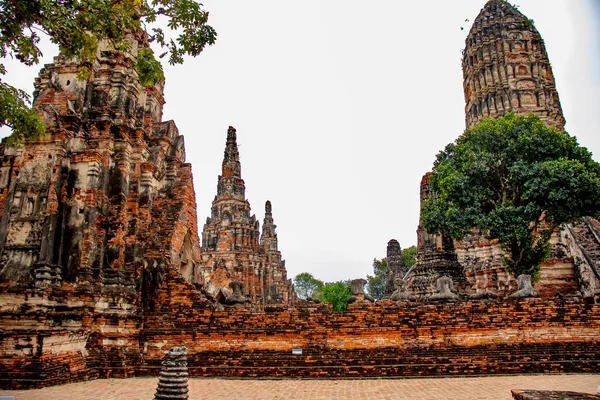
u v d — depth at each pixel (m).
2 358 14.98
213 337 19.39
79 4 13.30
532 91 54.84
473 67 58.75
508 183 31.58
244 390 15.27
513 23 57.34
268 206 80.50
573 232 39.94
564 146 30.31
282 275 77.62
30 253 18.48
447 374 18.16
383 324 19.41
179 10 14.05
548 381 16.19
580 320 19.41
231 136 65.88
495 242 44.81
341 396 14.09
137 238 21.09
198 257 27.45
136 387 15.27
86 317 17.80
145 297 20.53
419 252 44.66
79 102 21.23
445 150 35.09
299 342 19.22
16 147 19.77
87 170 19.98
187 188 24.89
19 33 13.05
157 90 25.73
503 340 19.27
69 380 16.00
